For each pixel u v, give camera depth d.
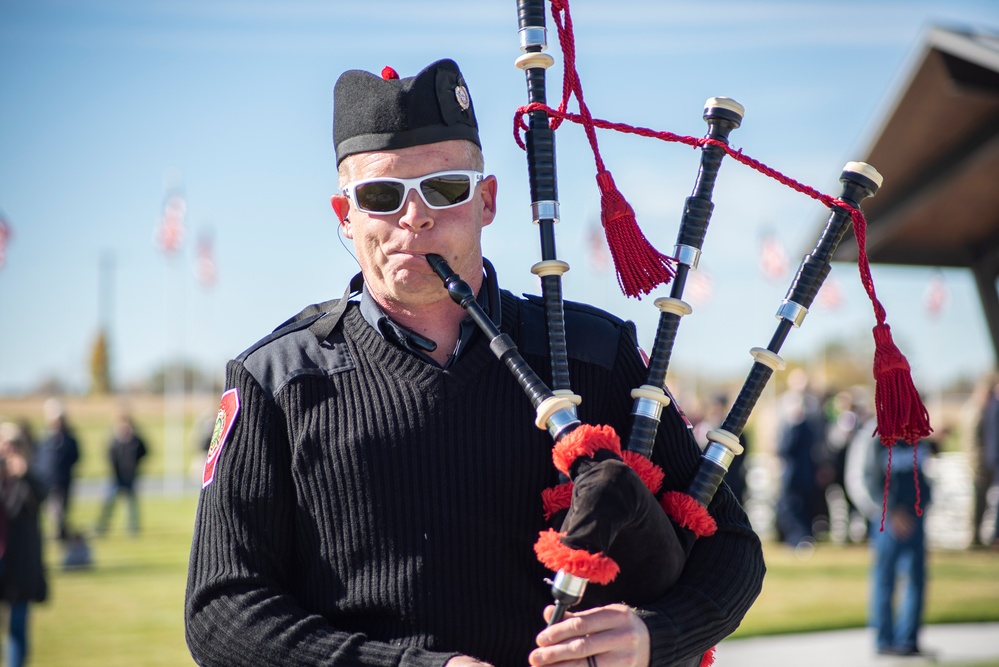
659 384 2.85
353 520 2.74
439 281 2.79
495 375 2.82
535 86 2.99
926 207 8.39
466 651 2.68
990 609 12.41
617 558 2.59
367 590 2.71
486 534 2.72
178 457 48.41
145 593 14.46
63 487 20.59
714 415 17.91
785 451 18.64
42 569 9.97
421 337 2.87
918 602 10.22
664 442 2.93
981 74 7.36
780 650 10.43
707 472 2.86
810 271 2.97
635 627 2.50
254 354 2.97
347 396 2.82
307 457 2.79
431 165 2.76
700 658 2.87
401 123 2.75
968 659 9.98
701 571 2.78
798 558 17.41
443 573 2.70
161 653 10.63
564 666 2.44
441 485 2.74
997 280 8.98
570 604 2.50
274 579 2.78
